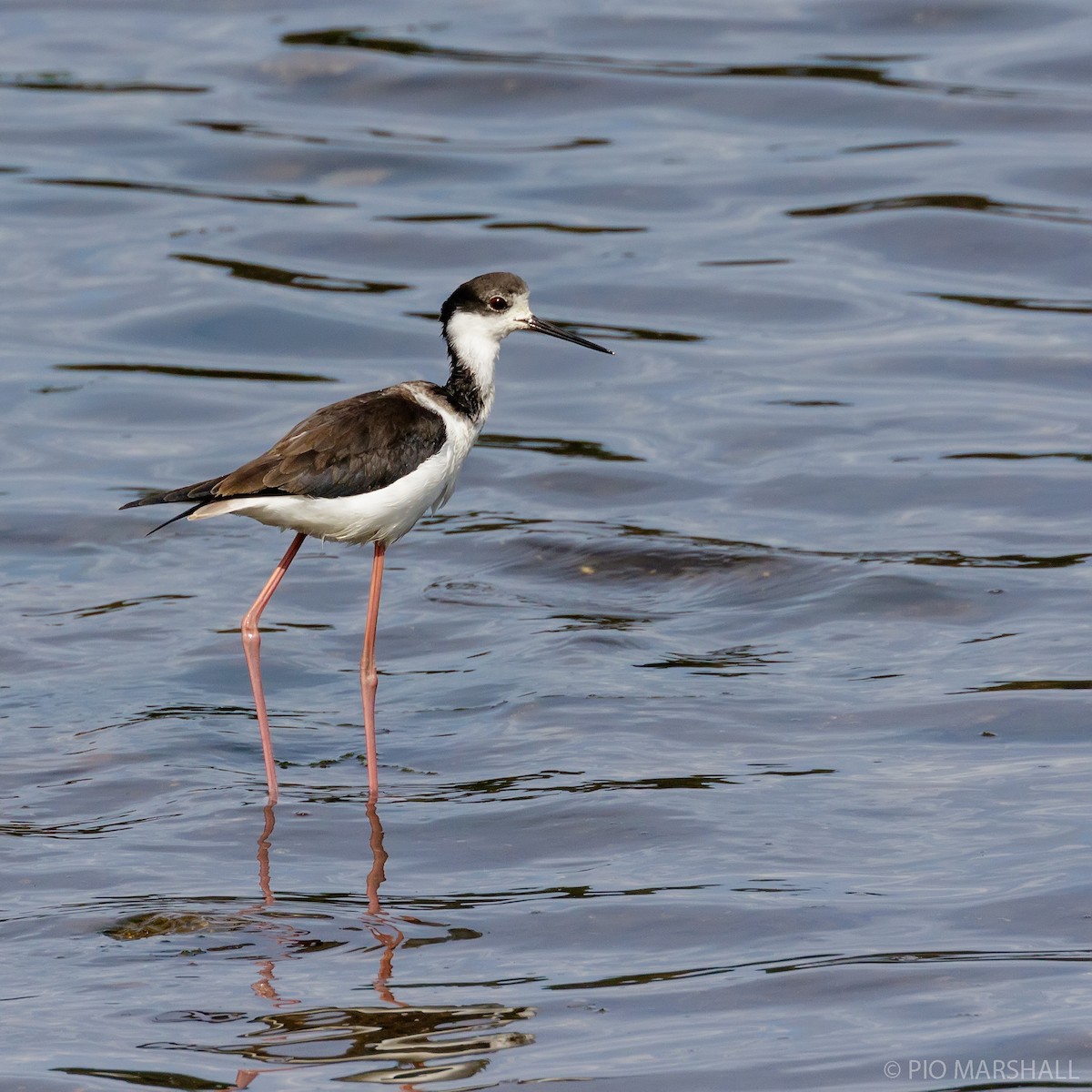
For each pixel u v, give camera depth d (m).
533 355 19.58
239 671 12.76
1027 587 13.89
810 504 15.95
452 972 8.51
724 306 20.53
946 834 9.95
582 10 28.67
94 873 9.61
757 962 8.59
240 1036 7.89
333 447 10.77
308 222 22.44
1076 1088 7.43
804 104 25.31
